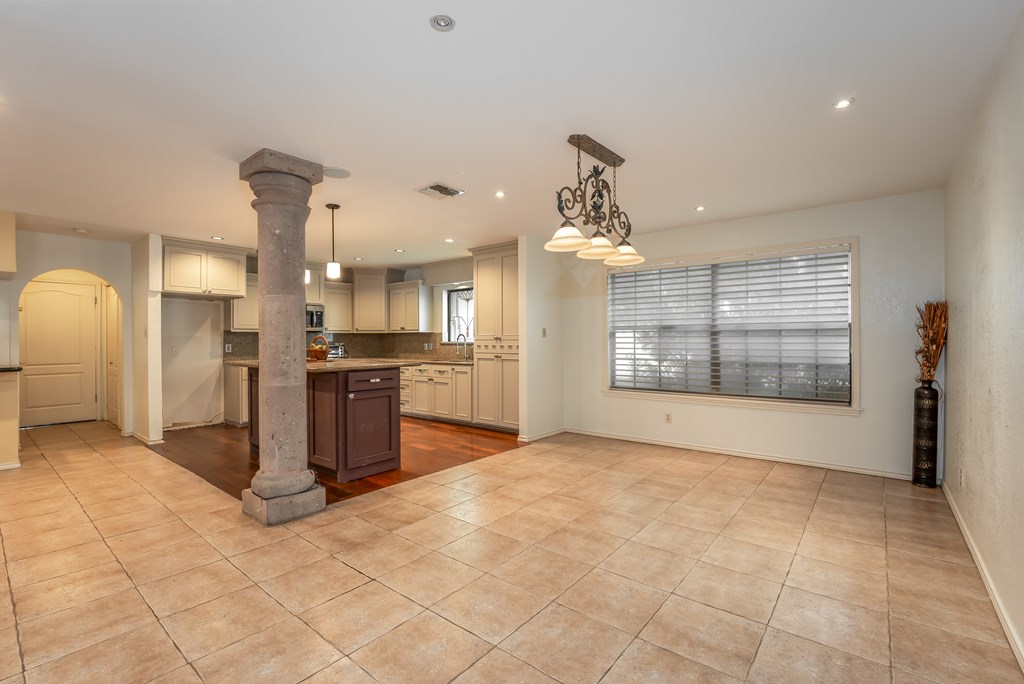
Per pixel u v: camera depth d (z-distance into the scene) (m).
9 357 4.76
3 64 2.01
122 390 5.66
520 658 1.80
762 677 1.70
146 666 1.75
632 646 1.87
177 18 1.73
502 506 3.37
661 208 4.30
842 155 3.08
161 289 5.24
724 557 2.60
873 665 1.76
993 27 1.83
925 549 2.69
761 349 4.64
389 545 2.75
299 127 2.65
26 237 4.94
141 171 3.28
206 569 2.47
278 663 1.77
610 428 5.57
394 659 1.79
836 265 4.24
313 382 4.14
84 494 3.62
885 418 4.02
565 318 5.93
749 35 1.87
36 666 1.75
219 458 4.67
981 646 1.87
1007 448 2.03
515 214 4.50
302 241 3.22
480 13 1.72
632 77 2.17
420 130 2.71
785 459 4.48
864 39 1.90
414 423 6.63
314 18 1.74
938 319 3.59
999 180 2.13
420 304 7.36
